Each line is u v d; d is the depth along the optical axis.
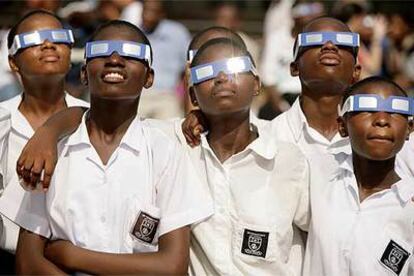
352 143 3.79
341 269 3.71
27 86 4.39
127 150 3.75
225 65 3.74
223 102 3.73
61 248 3.63
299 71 4.25
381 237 3.70
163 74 7.71
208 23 10.70
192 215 3.72
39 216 3.72
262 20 10.80
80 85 6.39
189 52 4.31
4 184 4.11
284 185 3.84
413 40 9.12
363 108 3.73
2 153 4.08
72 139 3.74
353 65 4.20
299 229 3.94
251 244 3.76
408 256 3.71
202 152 3.88
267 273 3.78
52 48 4.34
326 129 4.25
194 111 3.98
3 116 4.12
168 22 7.96
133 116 3.81
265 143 3.86
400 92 3.76
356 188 3.78
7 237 4.11
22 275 3.71
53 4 7.18
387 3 9.81
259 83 3.93
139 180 3.72
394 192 3.76
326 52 4.14
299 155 3.90
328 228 3.76
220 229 3.79
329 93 4.20
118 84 3.67
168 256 3.63
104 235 3.66
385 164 3.78
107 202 3.68
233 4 11.25
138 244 3.68
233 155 3.85
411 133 4.20
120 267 3.56
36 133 3.66
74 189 3.68
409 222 3.72
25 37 4.33
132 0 7.98
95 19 7.54
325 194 3.82
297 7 6.64
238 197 3.80
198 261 3.83
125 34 3.72
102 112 3.74
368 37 7.98
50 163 3.52
